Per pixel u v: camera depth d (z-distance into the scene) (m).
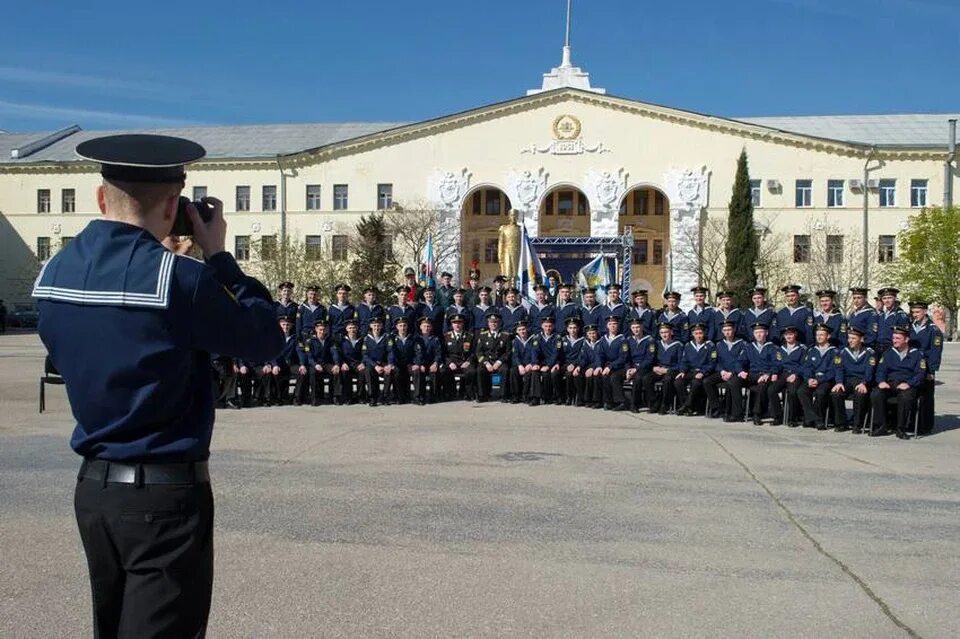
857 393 13.18
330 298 48.31
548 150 55.62
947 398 18.92
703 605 5.37
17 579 5.70
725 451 11.10
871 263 53.22
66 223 60.28
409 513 7.53
